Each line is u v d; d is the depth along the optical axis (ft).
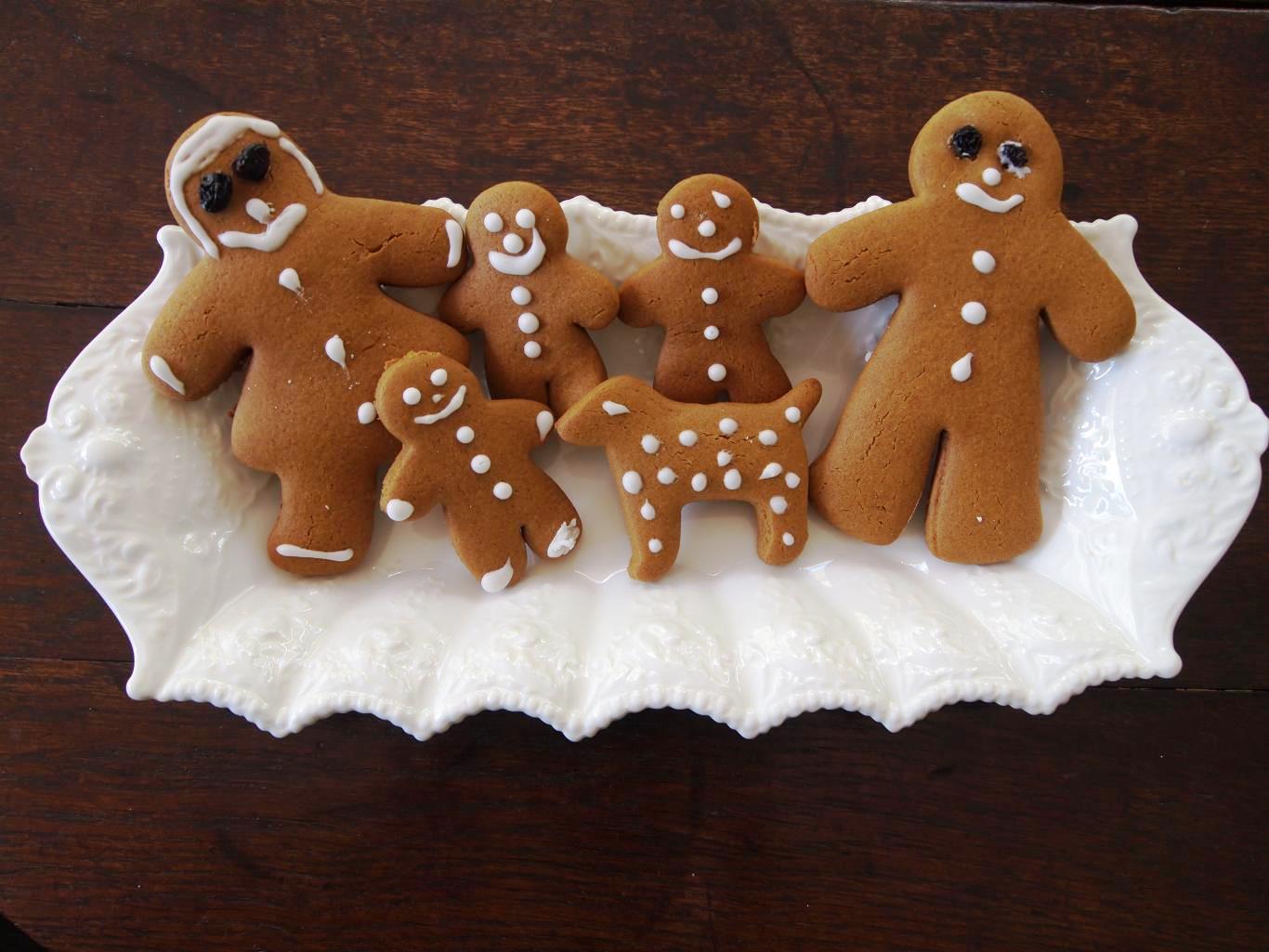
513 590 1.20
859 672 1.10
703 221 1.13
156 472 1.13
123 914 1.32
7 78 1.38
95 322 1.37
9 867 1.33
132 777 1.33
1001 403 1.15
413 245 1.14
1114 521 1.16
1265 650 1.39
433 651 1.12
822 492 1.20
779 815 1.34
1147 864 1.36
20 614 1.34
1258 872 1.36
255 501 1.19
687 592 1.18
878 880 1.34
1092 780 1.36
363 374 1.14
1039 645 1.12
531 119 1.41
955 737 1.36
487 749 1.33
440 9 1.41
